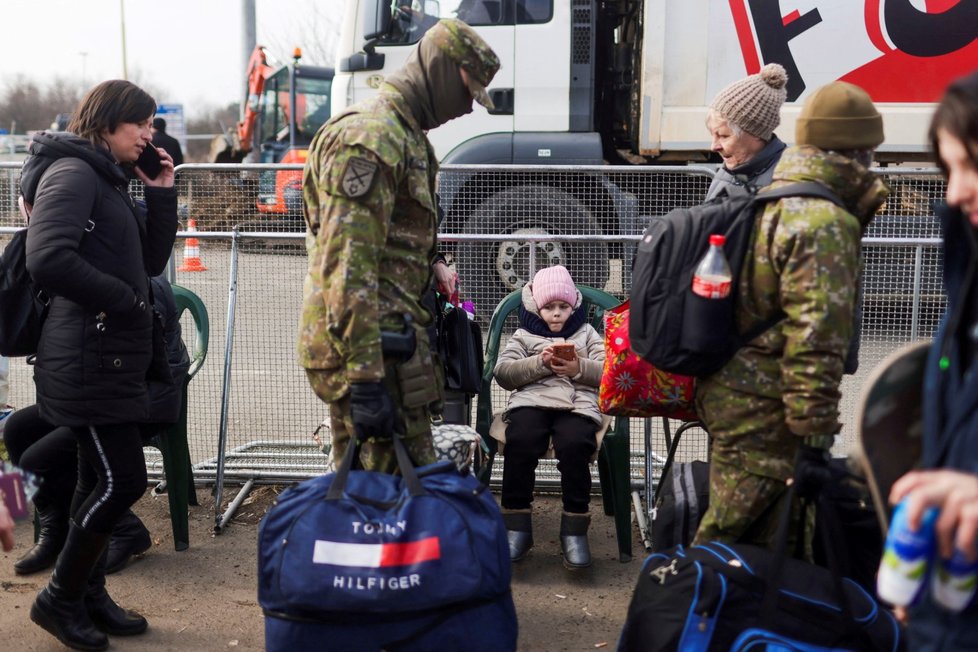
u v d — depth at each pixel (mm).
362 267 2324
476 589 2158
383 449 2516
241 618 3197
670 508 2816
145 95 2908
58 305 2844
